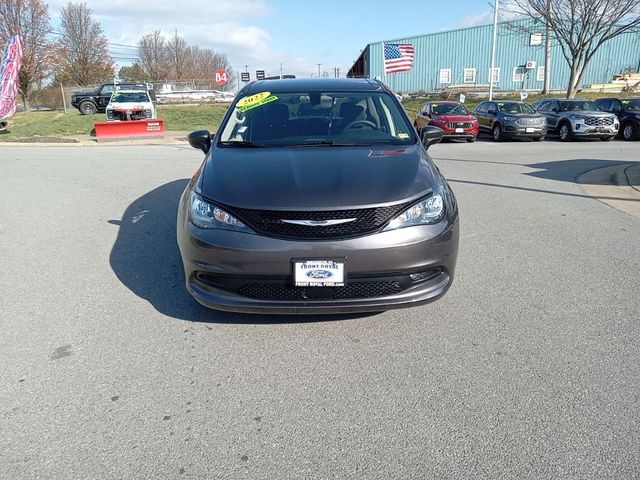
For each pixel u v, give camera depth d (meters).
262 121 4.42
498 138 18.58
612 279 4.25
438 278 3.28
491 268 4.52
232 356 3.14
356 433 2.45
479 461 2.25
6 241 5.46
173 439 2.42
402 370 2.96
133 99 21.78
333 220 3.00
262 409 2.64
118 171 9.95
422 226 3.12
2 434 2.46
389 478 2.17
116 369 3.01
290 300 3.11
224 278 3.14
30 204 7.11
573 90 26.16
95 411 2.63
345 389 2.79
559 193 7.68
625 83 37.53
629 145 15.89
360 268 3.01
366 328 3.46
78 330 3.48
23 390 2.81
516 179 9.00
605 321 3.51
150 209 6.73
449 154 13.38
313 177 3.31
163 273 4.48
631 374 2.87
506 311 3.68
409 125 4.43
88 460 2.29
